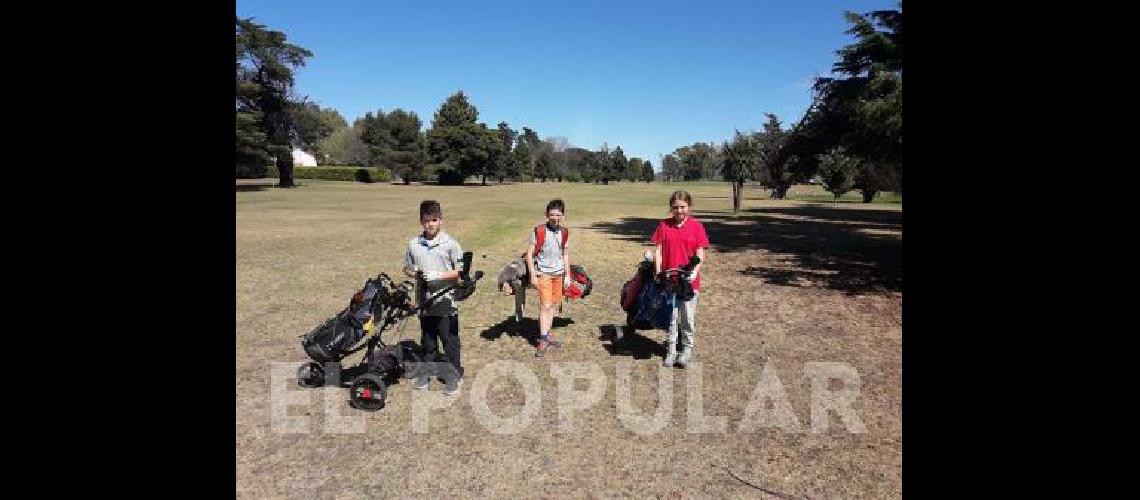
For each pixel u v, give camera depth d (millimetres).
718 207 39906
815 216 30234
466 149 85938
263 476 3699
